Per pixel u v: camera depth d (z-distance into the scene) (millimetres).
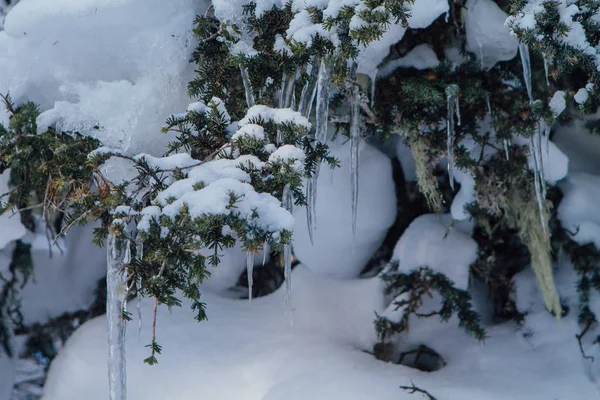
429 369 5684
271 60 3744
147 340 5734
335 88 4586
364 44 3527
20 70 4066
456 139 4746
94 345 5801
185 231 3041
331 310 6004
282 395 5027
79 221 3641
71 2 3908
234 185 2996
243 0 3834
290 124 3338
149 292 3074
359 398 4926
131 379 5496
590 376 5230
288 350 5574
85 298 6383
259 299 6301
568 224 5449
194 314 6043
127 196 3518
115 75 4125
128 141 4031
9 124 3955
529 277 5785
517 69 4574
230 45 3777
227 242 3100
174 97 4141
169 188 3066
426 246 5621
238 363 5562
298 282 6227
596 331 5473
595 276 5461
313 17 3627
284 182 3162
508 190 5082
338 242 5727
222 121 3518
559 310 5312
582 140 5719
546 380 5207
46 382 5812
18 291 6055
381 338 5660
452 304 5516
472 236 5738
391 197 5652
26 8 3928
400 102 4582
